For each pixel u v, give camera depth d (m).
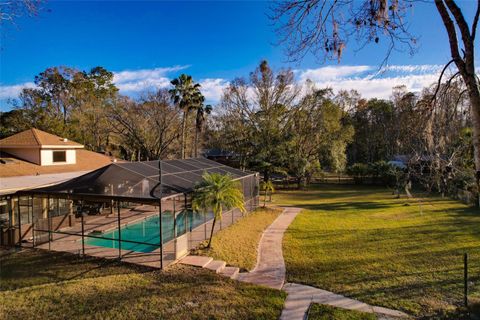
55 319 6.19
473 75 4.14
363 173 34.00
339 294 7.33
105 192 10.48
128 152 36.47
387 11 4.58
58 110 34.53
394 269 8.84
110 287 7.64
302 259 9.82
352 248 10.91
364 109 45.75
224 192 10.91
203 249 10.71
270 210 18.86
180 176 13.59
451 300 6.88
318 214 17.53
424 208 18.69
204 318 6.21
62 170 16.77
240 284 7.89
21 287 7.73
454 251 10.35
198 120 33.72
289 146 30.28
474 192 6.22
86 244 11.64
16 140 16.67
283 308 6.64
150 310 6.52
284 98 30.47
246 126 31.25
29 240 11.75
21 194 11.24
